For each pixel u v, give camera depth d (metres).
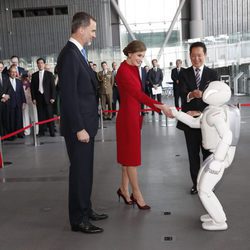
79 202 2.96
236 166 4.88
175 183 4.30
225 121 2.83
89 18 2.78
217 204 2.92
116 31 19.94
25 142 7.73
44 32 20.00
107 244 2.78
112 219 3.27
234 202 3.56
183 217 3.25
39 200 3.91
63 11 19.80
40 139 8.02
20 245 2.84
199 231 2.94
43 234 3.03
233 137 2.89
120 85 3.26
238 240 2.75
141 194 3.88
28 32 20.08
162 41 19.97
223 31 19.27
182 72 3.85
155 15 19.81
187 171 4.79
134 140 3.31
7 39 20.25
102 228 3.08
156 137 7.32
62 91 2.73
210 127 2.91
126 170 3.58
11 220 3.37
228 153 2.93
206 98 2.87
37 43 20.16
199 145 3.81
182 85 3.80
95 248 2.72
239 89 15.79
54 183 4.52
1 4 19.92
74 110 2.70
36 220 3.35
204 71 3.73
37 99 8.33
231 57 16.05
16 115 8.22
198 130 3.74
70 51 2.72
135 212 3.42
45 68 9.31
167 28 19.84
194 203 3.60
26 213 3.54
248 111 10.69
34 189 4.32
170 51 18.12
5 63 17.06
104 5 19.39
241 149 5.86
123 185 3.66
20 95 8.26
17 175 5.01
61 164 5.52
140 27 20.02
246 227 2.98
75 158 2.88
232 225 3.03
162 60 18.27
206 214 3.17
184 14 19.58
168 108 3.08
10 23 20.09
